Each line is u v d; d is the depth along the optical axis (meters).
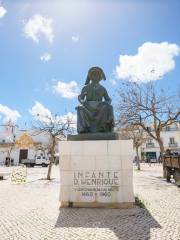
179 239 5.01
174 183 15.66
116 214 7.16
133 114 21.00
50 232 5.54
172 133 67.12
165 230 5.64
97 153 8.32
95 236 5.24
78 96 9.66
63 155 8.46
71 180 8.30
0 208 8.16
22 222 6.40
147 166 44.12
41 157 49.56
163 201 9.29
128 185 8.08
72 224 6.18
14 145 54.62
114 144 8.30
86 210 7.70
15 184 16.12
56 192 12.12
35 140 57.28
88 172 8.27
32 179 20.05
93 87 9.71
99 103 9.15
